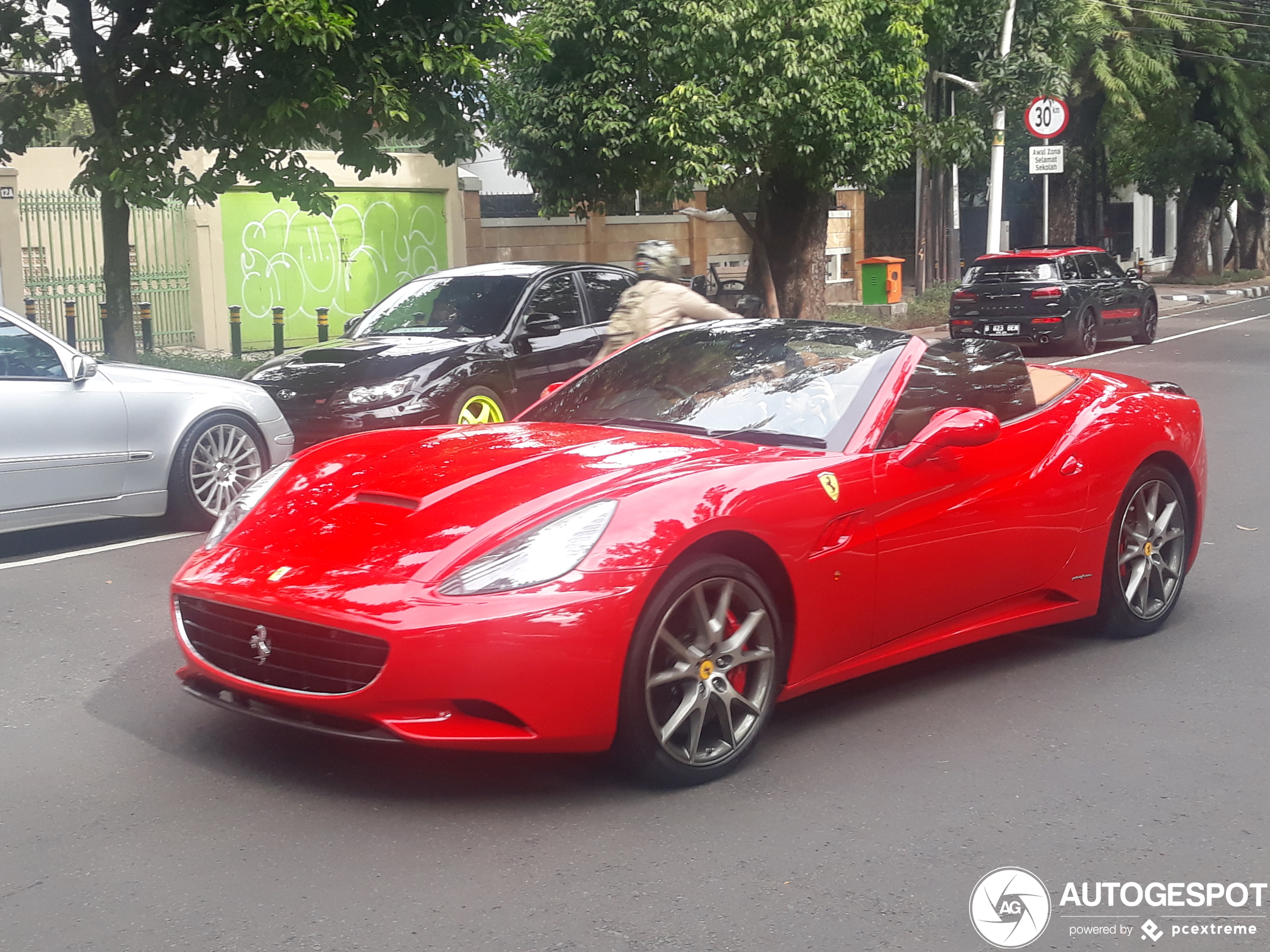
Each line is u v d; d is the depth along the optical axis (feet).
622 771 12.88
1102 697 15.97
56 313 59.41
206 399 25.95
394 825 12.05
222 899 10.64
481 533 12.50
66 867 11.21
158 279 63.36
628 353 17.71
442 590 11.94
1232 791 13.08
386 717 11.90
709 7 61.05
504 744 12.00
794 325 17.51
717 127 62.34
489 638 11.74
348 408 31.07
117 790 12.87
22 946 9.89
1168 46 115.75
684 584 12.68
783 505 13.61
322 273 69.05
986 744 14.33
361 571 12.30
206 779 13.12
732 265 90.33
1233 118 124.77
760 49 62.39
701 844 11.73
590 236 82.28
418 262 73.67
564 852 11.52
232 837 11.78
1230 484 30.19
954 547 15.49
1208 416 41.86
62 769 13.41
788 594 13.84
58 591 21.08
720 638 13.07
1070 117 118.32
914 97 69.41
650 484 13.07
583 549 12.29
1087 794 12.98
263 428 26.96
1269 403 45.06
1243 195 140.67
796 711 15.40
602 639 12.09
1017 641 18.37
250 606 12.44
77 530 26.35
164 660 17.28
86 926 10.19
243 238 65.62
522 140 68.49
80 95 42.75
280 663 12.57
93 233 60.39
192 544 24.77
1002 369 17.30
